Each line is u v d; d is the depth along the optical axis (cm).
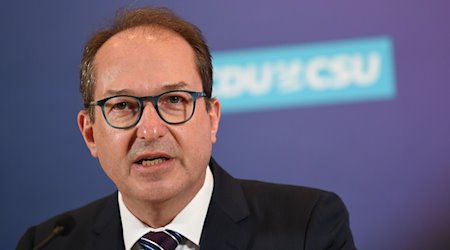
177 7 699
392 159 646
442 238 633
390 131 648
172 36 357
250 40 685
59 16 729
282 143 672
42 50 731
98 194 712
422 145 640
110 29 369
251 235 380
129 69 344
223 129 684
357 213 651
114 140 344
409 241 640
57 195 720
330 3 669
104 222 401
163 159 343
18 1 739
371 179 649
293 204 391
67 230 385
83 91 374
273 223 383
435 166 636
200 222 376
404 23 651
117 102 345
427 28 646
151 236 373
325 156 662
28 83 733
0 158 733
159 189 344
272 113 676
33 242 425
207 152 358
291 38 676
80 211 430
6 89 736
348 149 657
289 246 373
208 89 369
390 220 644
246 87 683
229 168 681
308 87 670
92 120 363
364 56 657
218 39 691
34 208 725
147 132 335
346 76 661
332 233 380
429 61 643
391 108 649
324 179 661
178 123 342
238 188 405
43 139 727
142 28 360
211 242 374
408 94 646
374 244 646
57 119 726
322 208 386
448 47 640
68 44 727
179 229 372
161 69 344
